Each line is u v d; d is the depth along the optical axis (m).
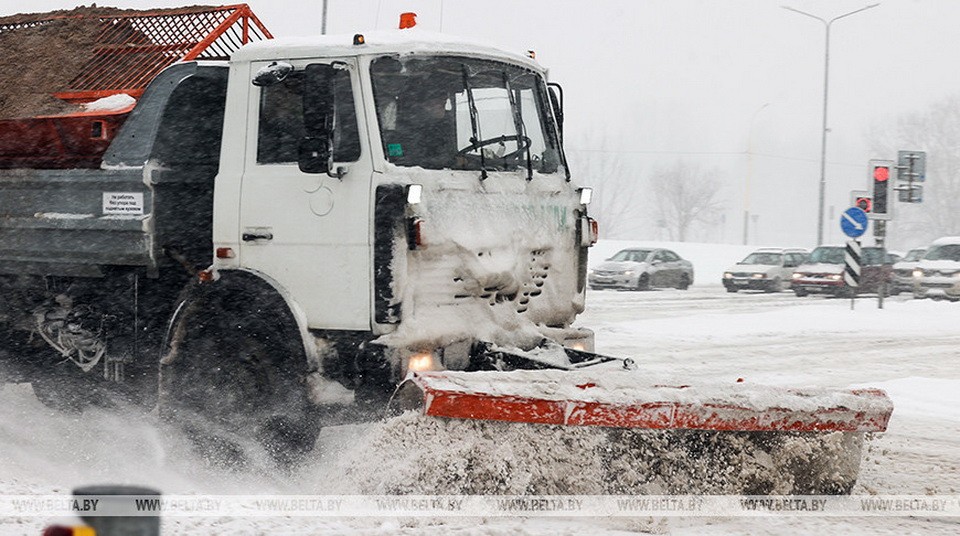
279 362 7.27
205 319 7.57
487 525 6.02
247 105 7.57
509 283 7.40
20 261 8.47
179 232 7.85
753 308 28.34
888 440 9.87
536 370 6.79
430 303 7.03
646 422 6.29
